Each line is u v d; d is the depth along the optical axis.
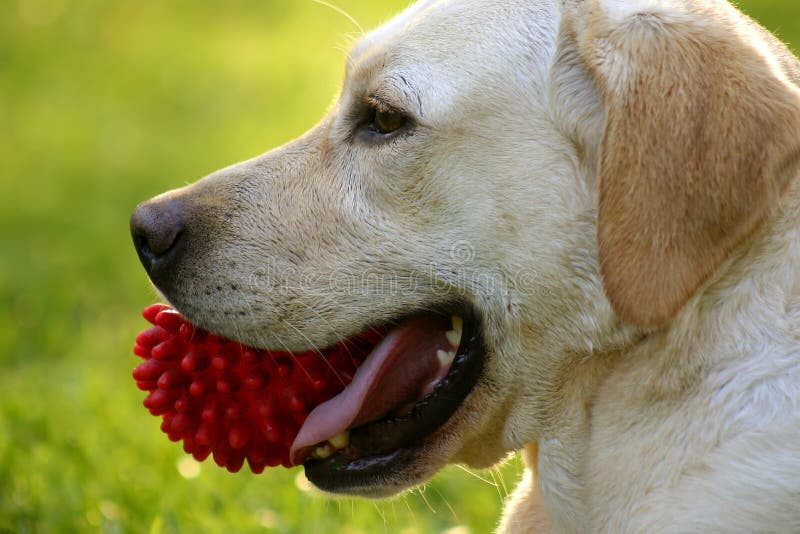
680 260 4.76
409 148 5.32
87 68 22.31
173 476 7.56
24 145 18.25
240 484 7.64
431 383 5.50
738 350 4.88
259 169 5.73
